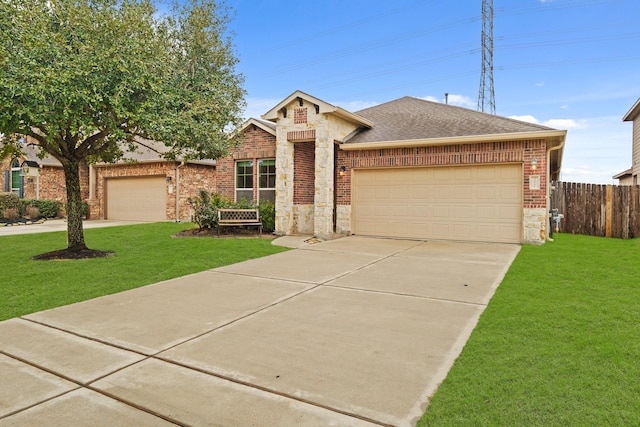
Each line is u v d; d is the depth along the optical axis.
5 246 10.83
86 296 6.12
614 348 3.77
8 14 7.16
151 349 4.08
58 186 22.55
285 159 13.38
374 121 15.35
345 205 13.62
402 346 4.11
